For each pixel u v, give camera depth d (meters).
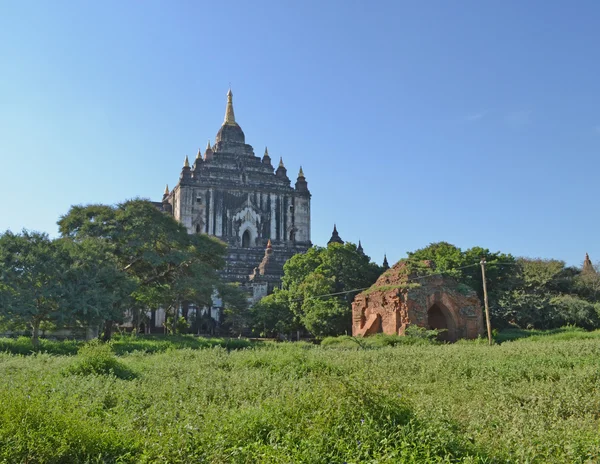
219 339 61.28
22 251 49.03
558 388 19.27
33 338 49.50
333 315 72.19
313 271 86.12
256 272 100.88
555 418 15.38
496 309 72.25
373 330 60.97
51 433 12.76
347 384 15.36
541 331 65.81
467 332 59.34
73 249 51.91
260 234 111.44
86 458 12.39
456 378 22.64
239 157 115.62
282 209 114.56
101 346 27.48
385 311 59.50
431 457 12.14
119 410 16.09
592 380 21.30
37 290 48.16
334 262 85.69
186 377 22.27
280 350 35.47
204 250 72.69
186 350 38.31
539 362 26.62
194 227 107.31
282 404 15.26
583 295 80.94
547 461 12.05
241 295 77.88
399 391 16.47
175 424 13.99
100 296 50.69
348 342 51.81
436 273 59.88
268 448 12.26
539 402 17.06
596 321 70.31
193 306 94.50
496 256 79.50
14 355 42.25
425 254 84.62
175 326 73.69
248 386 19.89
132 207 64.62
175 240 66.94
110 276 53.19
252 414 14.47
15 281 47.59
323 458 12.05
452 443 12.80
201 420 14.43
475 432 13.67
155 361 31.50
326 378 16.84
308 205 116.81
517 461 12.05
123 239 62.97
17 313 46.38
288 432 13.22
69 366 25.27
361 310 63.72
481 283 75.94
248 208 110.69
